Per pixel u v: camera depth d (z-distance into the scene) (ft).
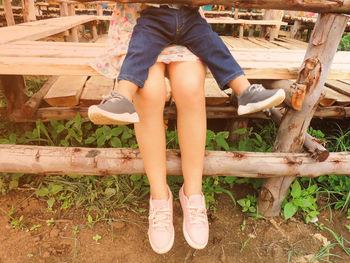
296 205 5.99
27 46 6.28
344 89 8.09
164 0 3.90
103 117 3.61
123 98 3.87
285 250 5.49
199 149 4.60
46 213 5.90
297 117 5.21
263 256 5.36
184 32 4.50
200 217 4.74
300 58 6.18
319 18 4.44
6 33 8.29
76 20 14.10
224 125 9.11
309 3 4.04
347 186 6.55
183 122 4.50
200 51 4.55
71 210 5.99
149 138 4.51
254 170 5.37
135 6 4.71
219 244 5.54
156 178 4.76
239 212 6.30
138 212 6.06
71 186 6.37
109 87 8.09
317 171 5.53
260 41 18.21
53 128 7.47
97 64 4.89
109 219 5.79
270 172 5.40
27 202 6.09
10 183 6.24
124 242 5.43
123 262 5.08
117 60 4.84
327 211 6.39
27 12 13.92
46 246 5.21
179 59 4.45
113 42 4.93
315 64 4.58
